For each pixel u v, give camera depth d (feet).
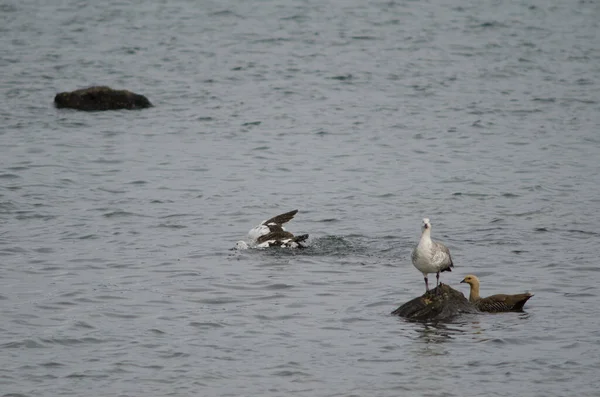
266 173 102.12
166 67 167.22
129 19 214.69
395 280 65.87
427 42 192.75
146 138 117.70
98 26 205.77
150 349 53.21
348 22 213.87
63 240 76.02
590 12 229.04
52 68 163.32
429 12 226.58
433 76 162.20
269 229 75.00
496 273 67.46
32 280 65.41
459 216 84.89
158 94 145.89
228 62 172.14
